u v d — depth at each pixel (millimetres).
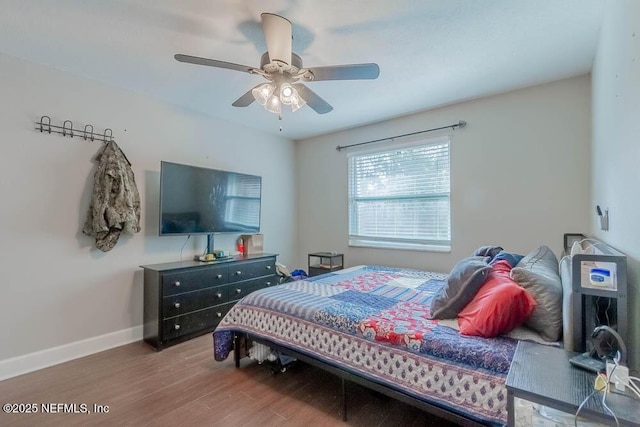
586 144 2576
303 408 1868
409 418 1777
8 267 2268
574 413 850
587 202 2582
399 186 3725
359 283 2652
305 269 4660
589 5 1745
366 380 1658
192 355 2594
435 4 1728
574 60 2361
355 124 3982
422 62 2389
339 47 2158
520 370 1050
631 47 1224
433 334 1515
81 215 2615
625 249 1354
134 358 2535
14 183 2301
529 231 2846
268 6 1727
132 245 2934
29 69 2367
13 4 1706
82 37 2051
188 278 2906
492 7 1759
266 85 1922
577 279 1161
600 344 1062
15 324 2287
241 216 3705
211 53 2244
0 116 2242
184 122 3363
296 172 4758
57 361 2453
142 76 2635
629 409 823
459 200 3240
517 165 2904
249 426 1699
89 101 2668
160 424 1710
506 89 2900
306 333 1931
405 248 3639
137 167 2979
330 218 4379
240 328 2299
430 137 3436
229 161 3830
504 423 1210
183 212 3090
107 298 2762
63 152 2529
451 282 1749
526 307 1407
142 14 1805
